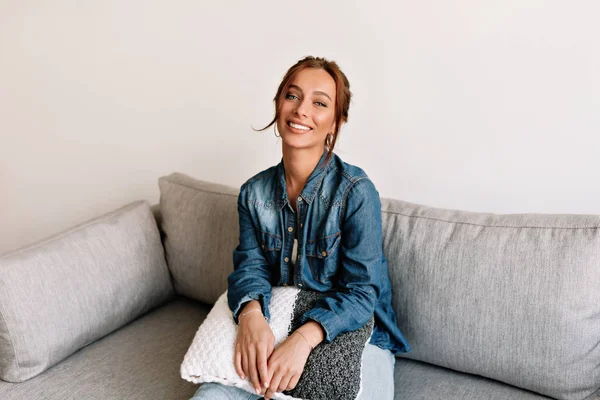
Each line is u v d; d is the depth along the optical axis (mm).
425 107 1682
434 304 1351
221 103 2014
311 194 1287
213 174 2107
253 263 1370
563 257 1233
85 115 2318
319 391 1118
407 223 1434
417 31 1631
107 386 1352
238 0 1877
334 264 1293
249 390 1164
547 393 1262
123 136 2260
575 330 1207
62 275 1447
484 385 1332
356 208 1249
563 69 1479
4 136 2527
